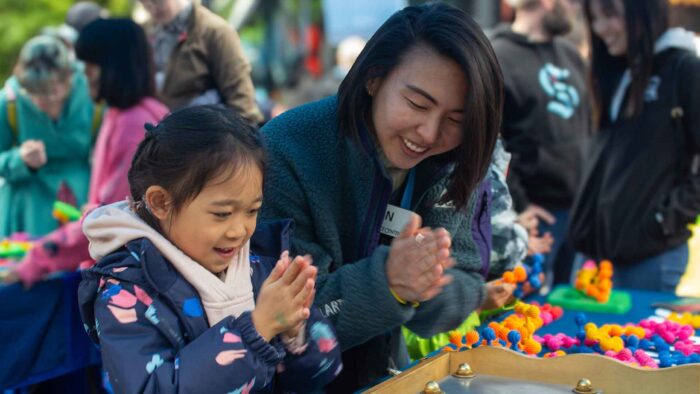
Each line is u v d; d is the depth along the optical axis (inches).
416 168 73.4
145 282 55.7
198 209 55.1
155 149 56.4
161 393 52.0
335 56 442.0
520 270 85.8
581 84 154.4
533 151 146.8
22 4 502.0
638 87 120.7
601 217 125.6
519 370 65.6
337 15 323.6
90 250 59.7
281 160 69.9
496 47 150.2
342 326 65.2
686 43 120.3
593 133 132.3
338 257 71.6
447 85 63.2
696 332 88.4
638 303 103.2
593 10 123.9
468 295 73.0
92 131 150.2
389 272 63.2
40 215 145.5
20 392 117.1
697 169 121.1
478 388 63.1
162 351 54.4
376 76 66.5
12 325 102.5
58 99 143.5
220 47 139.7
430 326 72.6
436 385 61.7
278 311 54.1
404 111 64.4
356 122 68.5
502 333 76.5
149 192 56.3
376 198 70.9
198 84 140.1
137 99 115.1
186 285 56.8
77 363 109.3
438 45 63.2
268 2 462.3
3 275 106.2
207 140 55.1
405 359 81.1
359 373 76.5
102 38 114.7
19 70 142.4
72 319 108.2
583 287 103.7
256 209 57.2
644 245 121.6
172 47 139.9
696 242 133.8
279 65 463.8
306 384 64.1
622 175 123.2
